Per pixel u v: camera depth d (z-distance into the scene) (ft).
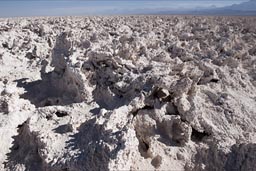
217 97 34.81
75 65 36.78
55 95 39.42
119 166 20.71
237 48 60.59
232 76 41.78
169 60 43.39
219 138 27.02
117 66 36.01
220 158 24.77
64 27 98.84
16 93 34.94
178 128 26.94
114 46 46.19
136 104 27.66
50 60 50.93
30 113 32.27
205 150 25.49
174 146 25.90
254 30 99.76
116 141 22.06
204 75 39.40
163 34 83.56
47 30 87.45
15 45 67.31
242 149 24.89
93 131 25.41
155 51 51.21
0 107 32.58
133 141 21.84
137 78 31.53
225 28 104.94
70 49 42.78
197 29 102.78
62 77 40.24
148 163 23.48
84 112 31.01
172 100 29.66
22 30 92.43
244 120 31.71
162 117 27.61
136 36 64.49
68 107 31.76
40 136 25.84
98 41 57.82
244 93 38.88
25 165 25.29
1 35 77.00
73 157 23.15
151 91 29.07
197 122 27.99
